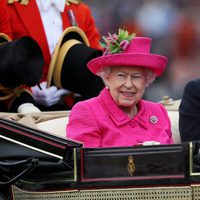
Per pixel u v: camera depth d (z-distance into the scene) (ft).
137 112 56.29
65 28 75.00
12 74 67.15
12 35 73.36
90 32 77.46
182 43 133.80
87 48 71.26
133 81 54.44
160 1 134.41
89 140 53.93
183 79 132.36
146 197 45.39
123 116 55.01
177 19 134.41
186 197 45.03
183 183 44.96
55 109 73.36
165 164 45.09
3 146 47.26
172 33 134.10
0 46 68.54
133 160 45.34
